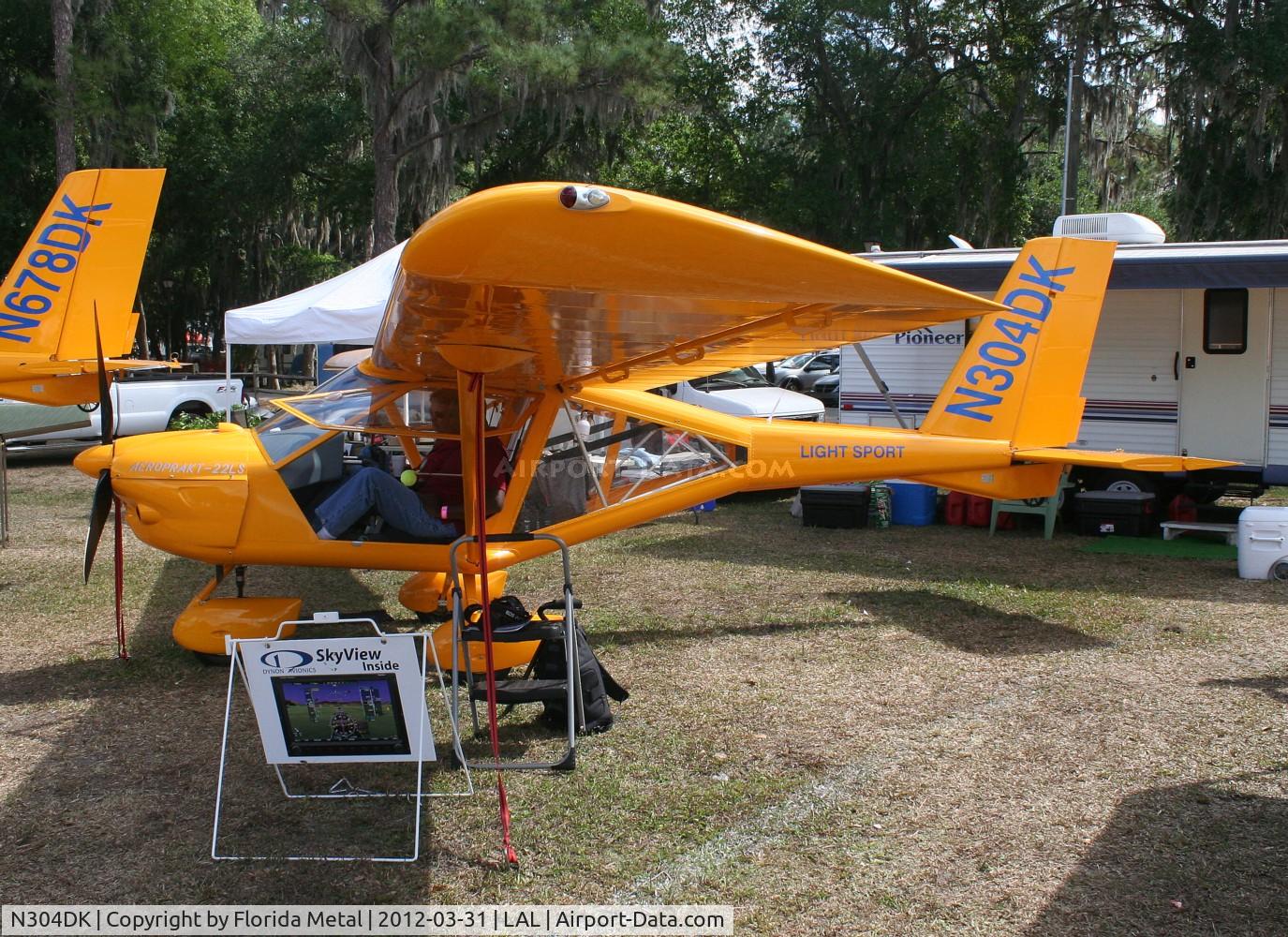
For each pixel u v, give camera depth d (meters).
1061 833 3.44
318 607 6.56
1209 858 3.25
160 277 29.02
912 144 24.20
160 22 23.92
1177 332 8.87
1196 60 20.64
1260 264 7.86
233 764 4.07
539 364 4.50
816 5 24.52
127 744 4.26
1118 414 9.16
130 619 6.17
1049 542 8.66
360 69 20.38
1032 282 6.37
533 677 4.63
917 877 3.18
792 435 5.97
